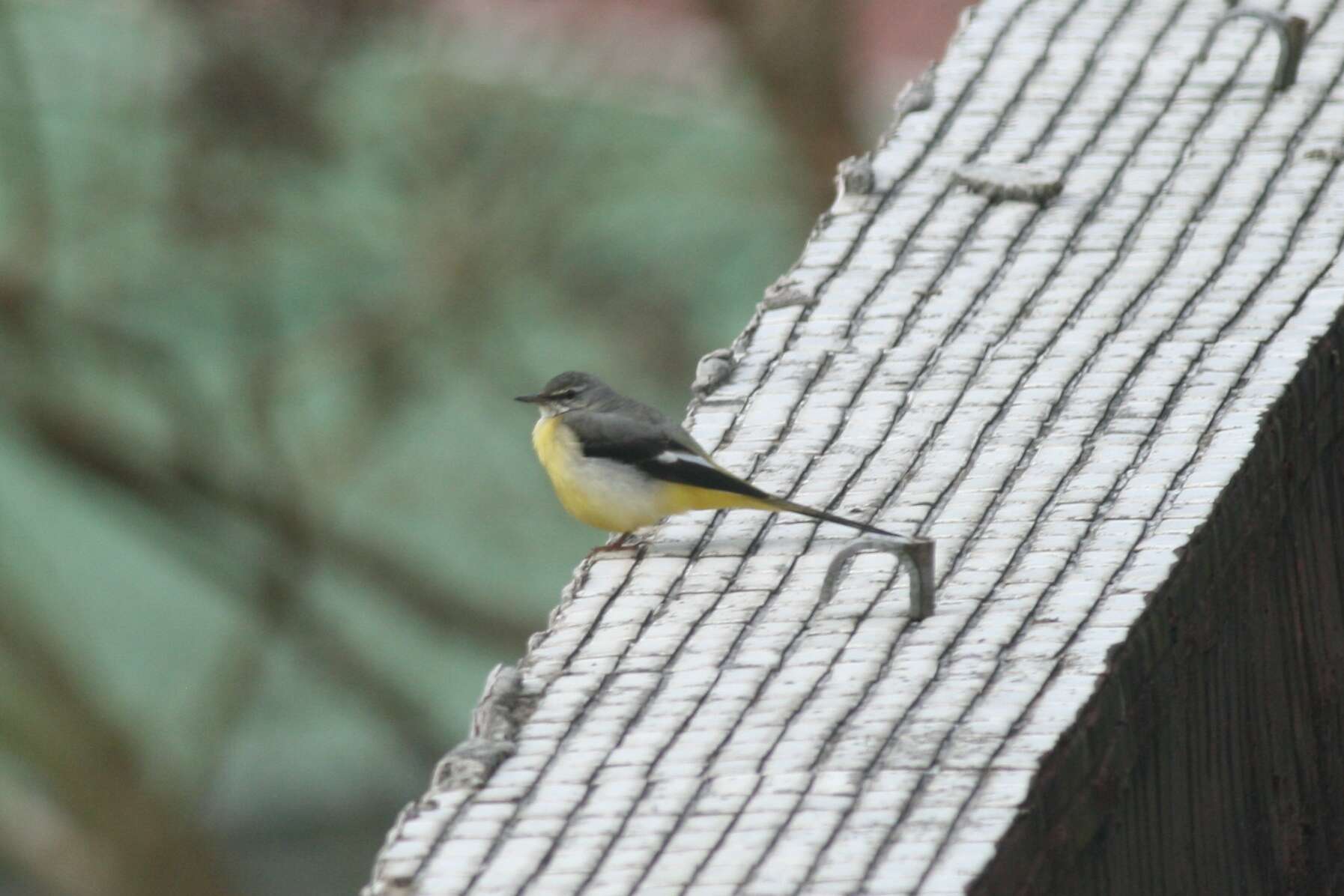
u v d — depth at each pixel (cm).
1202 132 981
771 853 501
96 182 3177
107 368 3478
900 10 3859
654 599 655
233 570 3862
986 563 648
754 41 3344
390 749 4034
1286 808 741
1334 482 815
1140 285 838
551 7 3177
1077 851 551
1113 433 725
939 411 760
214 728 3784
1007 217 910
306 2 2991
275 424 3506
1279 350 768
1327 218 884
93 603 3906
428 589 3719
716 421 775
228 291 3303
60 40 3158
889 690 575
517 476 3541
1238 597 696
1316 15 1116
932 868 489
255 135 3033
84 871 3672
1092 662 577
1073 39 1100
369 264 3269
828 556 674
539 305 3331
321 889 3894
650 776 543
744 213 3444
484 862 511
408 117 3144
